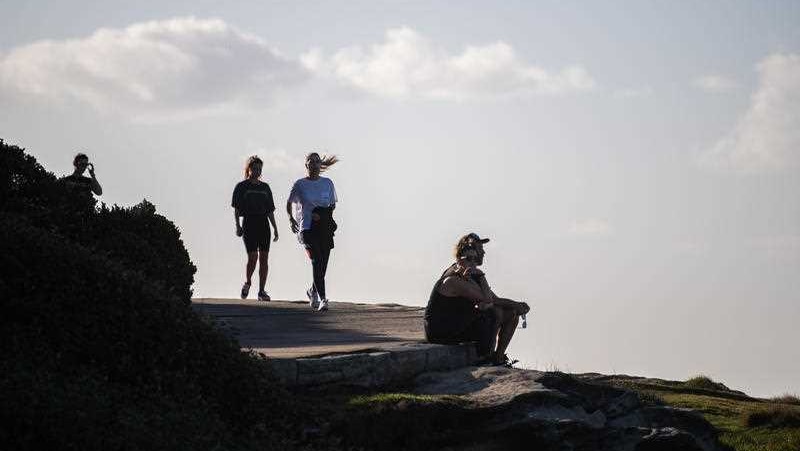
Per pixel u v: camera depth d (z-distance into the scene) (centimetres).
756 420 2478
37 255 1581
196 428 1429
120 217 2216
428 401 1695
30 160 2147
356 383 1805
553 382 1856
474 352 2023
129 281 1642
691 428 1916
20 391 1275
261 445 1495
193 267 2344
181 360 1559
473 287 1995
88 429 1264
